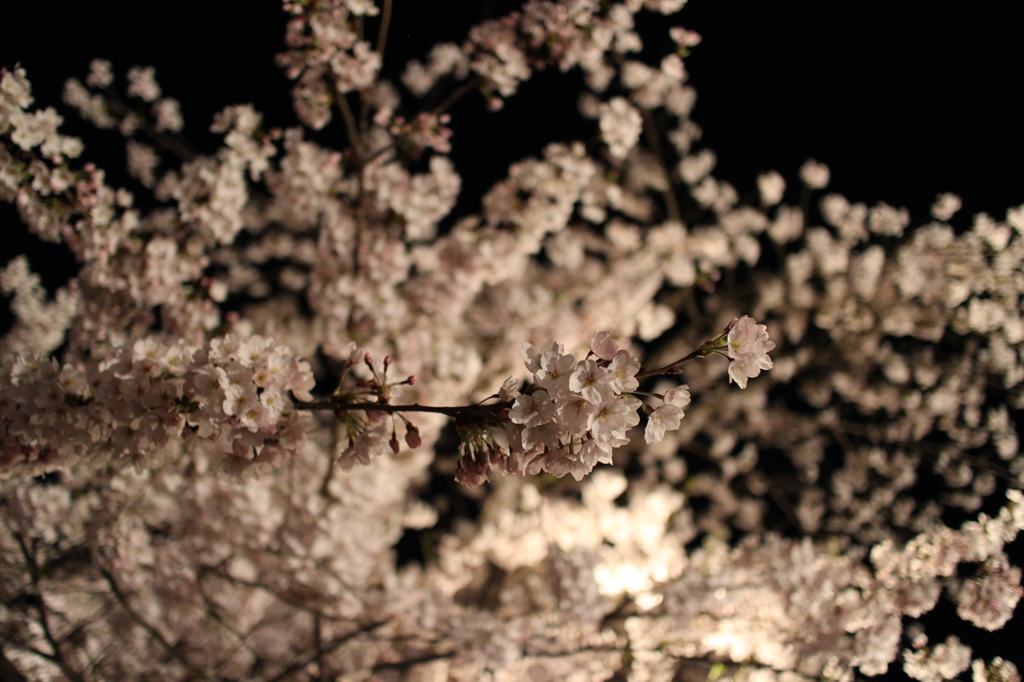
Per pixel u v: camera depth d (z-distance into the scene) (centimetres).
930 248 549
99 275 378
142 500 442
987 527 334
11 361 216
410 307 522
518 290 548
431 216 464
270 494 482
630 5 430
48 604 400
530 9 419
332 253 495
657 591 473
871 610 354
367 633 459
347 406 198
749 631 458
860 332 605
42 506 390
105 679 398
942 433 581
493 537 612
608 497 599
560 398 167
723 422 679
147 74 423
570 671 489
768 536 459
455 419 186
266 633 488
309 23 387
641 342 680
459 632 428
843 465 622
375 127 525
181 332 414
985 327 532
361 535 512
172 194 410
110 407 202
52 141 314
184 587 434
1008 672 314
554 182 474
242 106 398
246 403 188
